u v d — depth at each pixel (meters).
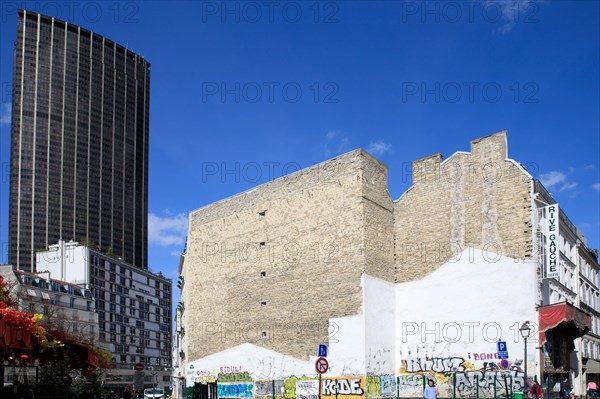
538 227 32.53
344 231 36.09
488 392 31.73
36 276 92.25
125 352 123.44
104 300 117.44
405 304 36.38
